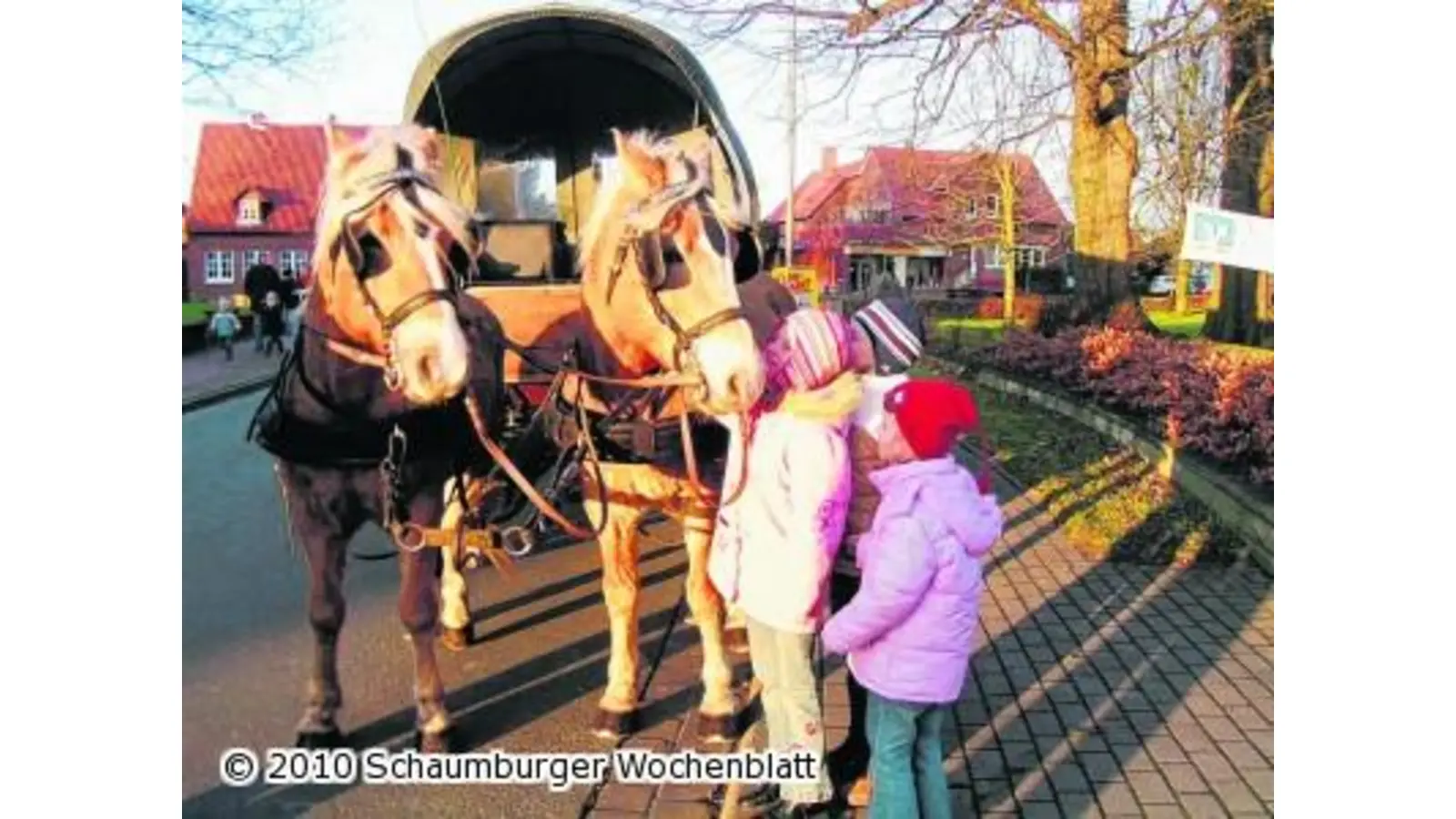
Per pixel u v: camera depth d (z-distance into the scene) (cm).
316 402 398
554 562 722
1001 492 921
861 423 395
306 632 600
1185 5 952
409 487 416
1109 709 482
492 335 457
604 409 432
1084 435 1155
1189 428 925
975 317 2539
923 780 355
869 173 2706
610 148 704
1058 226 2469
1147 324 1373
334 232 373
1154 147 1274
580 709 490
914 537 332
